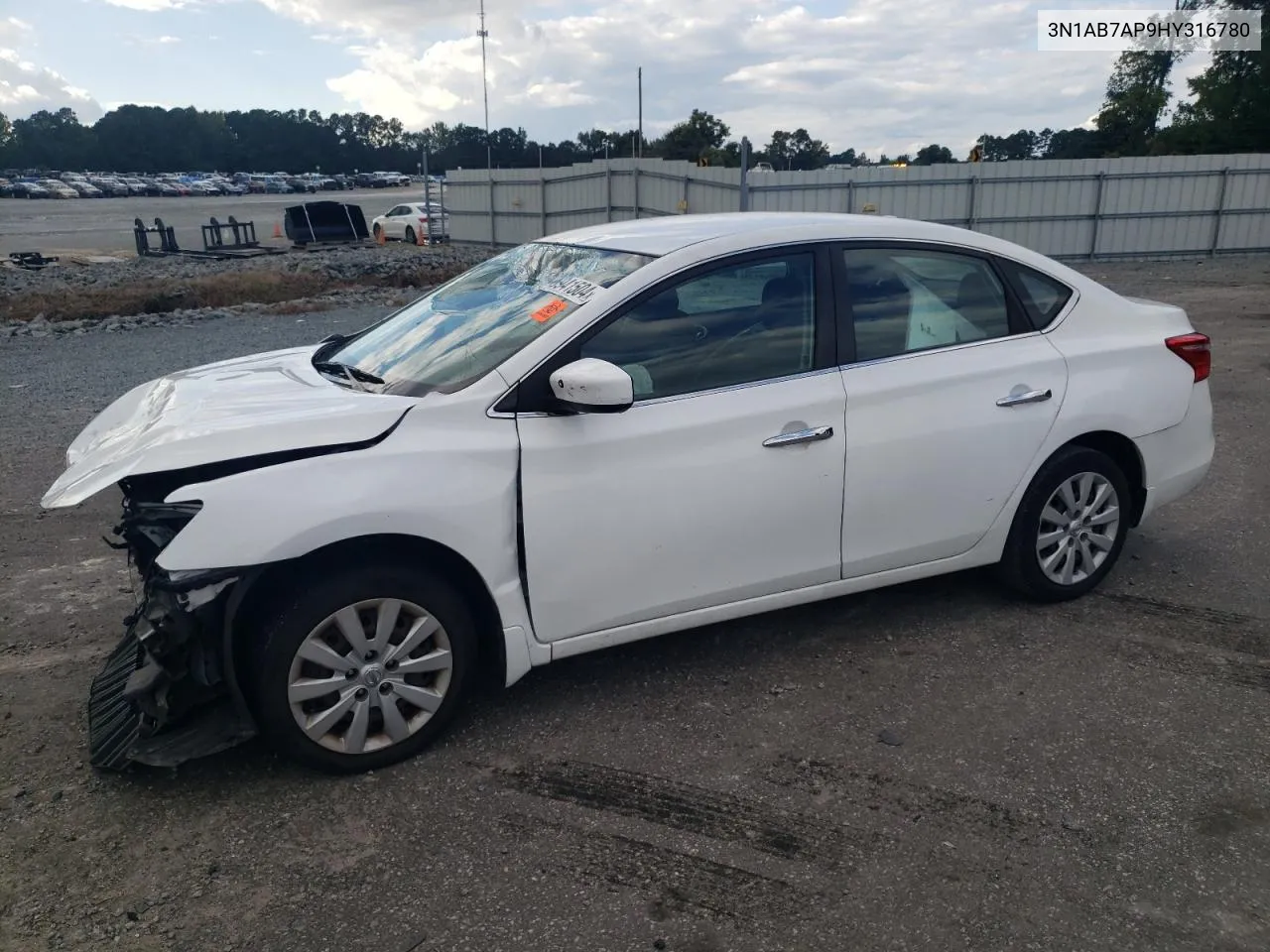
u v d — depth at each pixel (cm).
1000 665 402
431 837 300
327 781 329
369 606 325
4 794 322
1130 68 4762
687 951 254
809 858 289
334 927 264
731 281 375
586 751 345
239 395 365
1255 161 2447
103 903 273
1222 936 256
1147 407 454
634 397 354
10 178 10762
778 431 371
